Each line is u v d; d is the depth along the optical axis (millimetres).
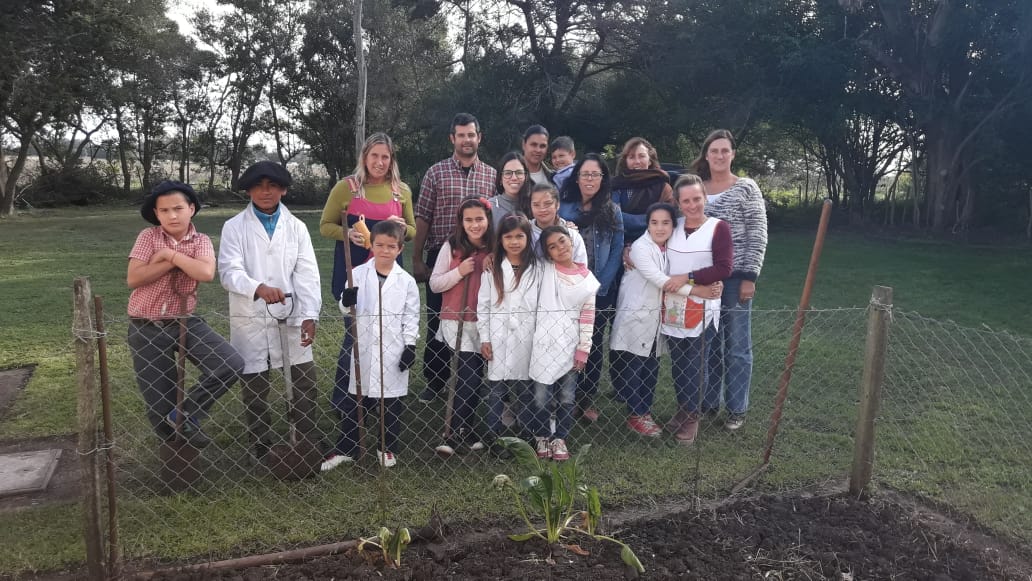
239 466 3727
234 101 34906
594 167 4254
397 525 3104
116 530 2656
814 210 23062
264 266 3729
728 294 4348
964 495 3473
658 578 2658
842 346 6145
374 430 3920
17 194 26031
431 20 27453
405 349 3773
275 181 3682
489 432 4051
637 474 3701
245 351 3770
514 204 4492
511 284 3852
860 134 20922
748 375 4332
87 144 32719
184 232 3438
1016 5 15867
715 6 18219
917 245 16219
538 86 21203
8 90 19141
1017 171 18609
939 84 18516
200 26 33375
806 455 3975
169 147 34594
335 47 31641
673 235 4227
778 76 18422
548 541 2900
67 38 19484
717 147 4430
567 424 3957
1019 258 13523
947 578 2746
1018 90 17016
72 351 6008
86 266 11008
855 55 17359
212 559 2840
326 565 2727
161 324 3371
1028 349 6141
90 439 2543
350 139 33125
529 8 20922
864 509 3332
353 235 4195
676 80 19609
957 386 5098
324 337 6262
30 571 2740
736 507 3322
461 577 2643
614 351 4348
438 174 4773
